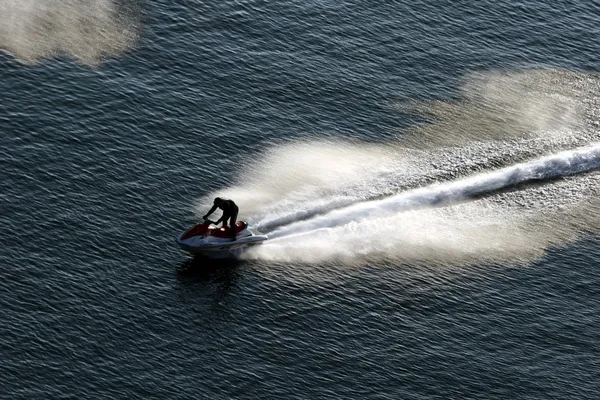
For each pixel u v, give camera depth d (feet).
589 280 418.31
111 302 377.30
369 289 401.08
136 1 518.37
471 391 367.45
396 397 361.71
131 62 484.33
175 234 409.28
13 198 408.67
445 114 494.18
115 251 396.57
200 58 494.18
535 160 477.77
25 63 471.21
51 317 367.66
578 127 502.38
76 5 512.22
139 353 362.12
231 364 363.56
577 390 372.99
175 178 433.07
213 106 471.21
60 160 428.97
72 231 400.67
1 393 341.41
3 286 374.43
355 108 487.20
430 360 375.86
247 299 388.57
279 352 370.94
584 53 546.26
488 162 472.44
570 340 391.04
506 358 380.78
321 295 395.55
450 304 399.44
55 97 457.68
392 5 548.72
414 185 453.17
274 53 505.66
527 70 529.45
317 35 520.83
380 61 515.09
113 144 441.68
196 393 352.49
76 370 352.69
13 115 443.73
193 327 374.43
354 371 368.07
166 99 468.75
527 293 408.67
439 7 554.05
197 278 393.09
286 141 462.60
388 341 380.78
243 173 442.91
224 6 525.34
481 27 547.90
